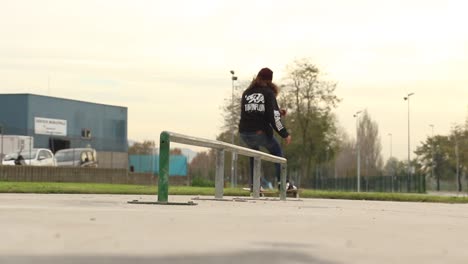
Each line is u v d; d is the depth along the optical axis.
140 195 16.94
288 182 18.09
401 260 4.90
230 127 81.88
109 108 83.12
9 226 5.92
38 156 57.31
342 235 6.34
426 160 129.12
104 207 8.85
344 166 152.75
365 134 146.12
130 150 81.62
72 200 11.10
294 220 7.80
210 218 7.47
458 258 5.13
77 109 79.12
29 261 4.11
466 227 8.02
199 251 4.81
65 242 4.95
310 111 77.00
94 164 66.31
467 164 106.50
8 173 47.91
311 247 5.33
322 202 15.67
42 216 6.96
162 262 4.29
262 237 5.83
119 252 4.58
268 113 15.42
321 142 79.44
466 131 108.06
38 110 75.00
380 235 6.54
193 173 74.50
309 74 77.06
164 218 7.18
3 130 58.78
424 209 13.02
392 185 80.19
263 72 15.64
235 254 4.77
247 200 13.62
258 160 14.83
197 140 10.93
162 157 10.12
